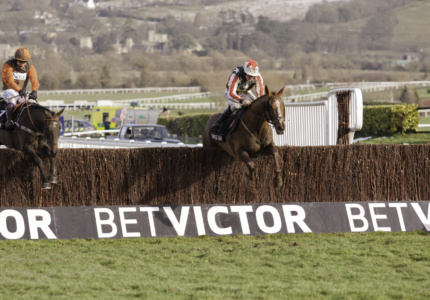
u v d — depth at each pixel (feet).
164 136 138.10
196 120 258.37
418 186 77.56
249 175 67.67
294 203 75.41
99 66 628.69
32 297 46.42
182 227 72.43
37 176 72.23
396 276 54.19
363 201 76.38
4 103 73.00
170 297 46.73
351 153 76.48
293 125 116.67
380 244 66.80
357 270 56.39
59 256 61.67
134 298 46.57
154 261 60.29
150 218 72.54
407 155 77.36
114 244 68.13
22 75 72.90
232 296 47.06
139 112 269.44
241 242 68.54
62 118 242.78
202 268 57.06
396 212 75.77
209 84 456.45
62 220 71.10
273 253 63.21
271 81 438.81
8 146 72.59
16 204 72.23
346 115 101.35
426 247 65.16
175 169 74.54
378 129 183.93
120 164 73.67
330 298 46.62
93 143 128.77
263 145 67.72
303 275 54.34
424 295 47.62
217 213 73.51
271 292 48.34
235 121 68.49
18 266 57.26
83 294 47.42
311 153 75.87
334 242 68.33
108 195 73.72
